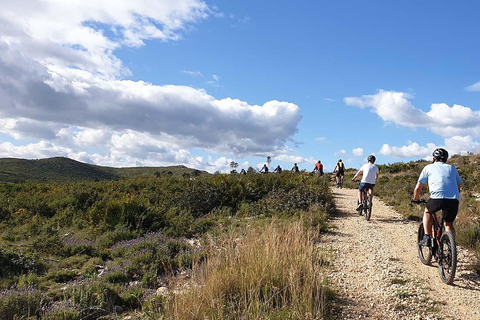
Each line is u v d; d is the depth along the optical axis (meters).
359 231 10.02
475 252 7.15
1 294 5.44
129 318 5.05
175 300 4.47
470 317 4.59
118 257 8.55
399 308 4.89
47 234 10.65
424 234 6.58
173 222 11.93
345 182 27.11
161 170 103.19
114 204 12.30
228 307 4.46
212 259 5.71
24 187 22.19
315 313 4.43
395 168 31.95
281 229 7.09
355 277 6.19
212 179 19.31
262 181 18.67
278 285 5.04
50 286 6.56
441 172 5.91
